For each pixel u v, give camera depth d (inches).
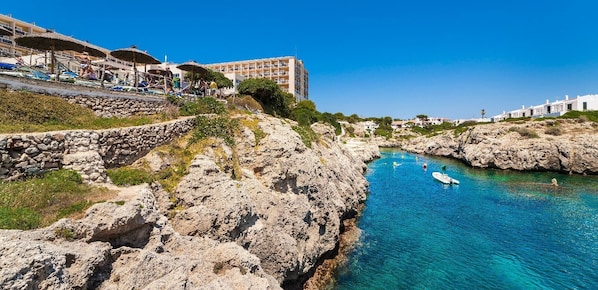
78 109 700.7
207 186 669.3
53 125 614.5
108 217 422.9
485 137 3208.7
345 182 1446.9
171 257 455.8
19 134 493.0
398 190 2001.7
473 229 1273.4
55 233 374.0
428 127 6801.2
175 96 996.6
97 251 382.6
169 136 796.0
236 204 653.9
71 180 510.0
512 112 5649.6
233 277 487.5
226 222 631.8
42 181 477.7
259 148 951.0
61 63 944.9
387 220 1380.4
